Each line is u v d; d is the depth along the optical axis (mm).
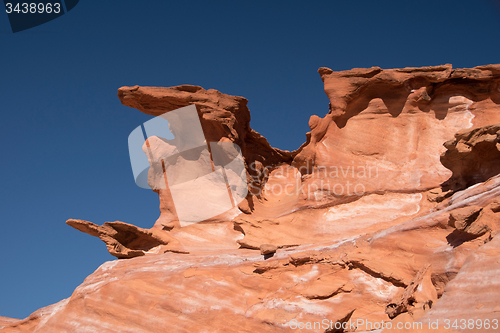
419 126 19156
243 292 13859
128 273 15820
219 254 16688
